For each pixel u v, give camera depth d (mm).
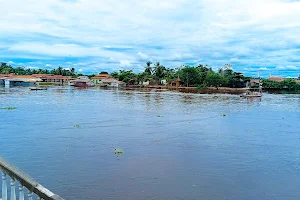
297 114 38375
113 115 34031
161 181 13148
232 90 103938
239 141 21500
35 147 18656
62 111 36875
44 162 15531
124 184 12719
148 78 134250
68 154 17109
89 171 14234
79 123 27922
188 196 11688
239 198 11664
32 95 62719
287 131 25938
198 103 52250
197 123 29547
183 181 13203
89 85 119750
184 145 19906
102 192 11875
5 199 4328
